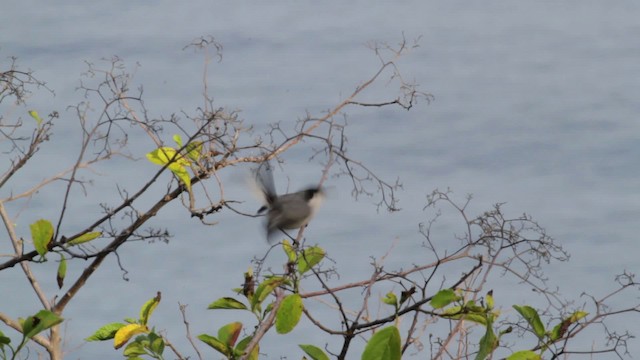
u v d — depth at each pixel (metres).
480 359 9.28
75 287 10.56
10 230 10.88
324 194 10.99
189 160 11.06
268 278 9.88
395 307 9.59
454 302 9.95
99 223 10.37
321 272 9.61
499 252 9.81
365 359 8.84
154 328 9.99
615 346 10.08
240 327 10.06
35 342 10.37
